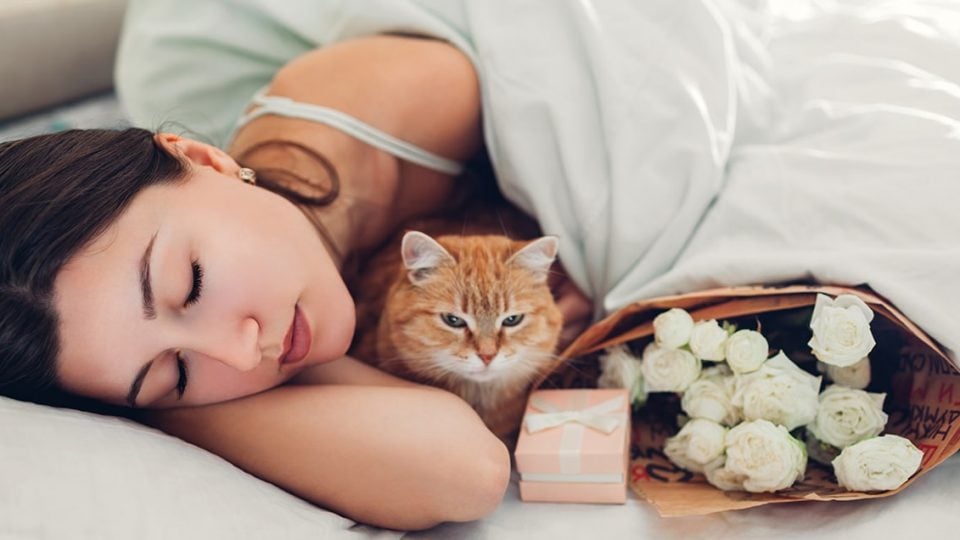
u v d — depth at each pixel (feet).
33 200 2.87
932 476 3.23
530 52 3.97
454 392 3.85
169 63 4.81
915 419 3.39
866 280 3.26
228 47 4.78
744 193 3.65
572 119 3.87
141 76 4.87
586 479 3.32
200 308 2.94
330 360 3.46
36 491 2.52
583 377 4.06
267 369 3.20
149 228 2.93
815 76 3.95
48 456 2.64
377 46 4.19
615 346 3.84
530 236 4.40
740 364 3.41
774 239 3.56
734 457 3.22
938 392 3.34
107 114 5.76
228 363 2.90
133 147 3.18
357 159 4.04
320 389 3.36
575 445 3.32
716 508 3.12
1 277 2.80
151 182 3.04
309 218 3.74
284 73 4.24
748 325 3.73
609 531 3.19
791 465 3.17
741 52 4.02
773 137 3.88
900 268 3.22
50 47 5.66
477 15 4.08
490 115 4.08
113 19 5.98
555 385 4.05
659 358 3.57
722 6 4.15
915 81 3.75
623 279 3.86
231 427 3.25
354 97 4.05
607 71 3.82
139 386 2.97
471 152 4.48
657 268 3.82
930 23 4.02
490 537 3.21
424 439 3.14
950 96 3.63
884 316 3.43
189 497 2.77
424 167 4.26
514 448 3.84
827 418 3.31
